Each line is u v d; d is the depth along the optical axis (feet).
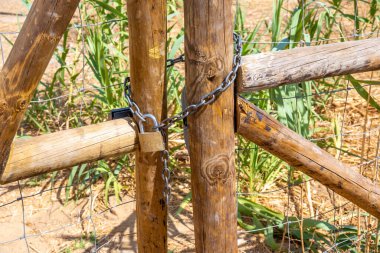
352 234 11.19
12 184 12.79
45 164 6.27
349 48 7.12
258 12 22.03
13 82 5.99
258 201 12.34
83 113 14.25
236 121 6.77
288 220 11.22
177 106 13.25
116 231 11.47
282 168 13.26
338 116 15.16
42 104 14.56
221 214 6.98
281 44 11.91
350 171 8.01
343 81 16.31
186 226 11.62
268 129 7.02
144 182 7.08
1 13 22.81
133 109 6.64
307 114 12.21
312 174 7.75
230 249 7.22
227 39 6.22
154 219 7.32
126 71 12.73
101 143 6.48
